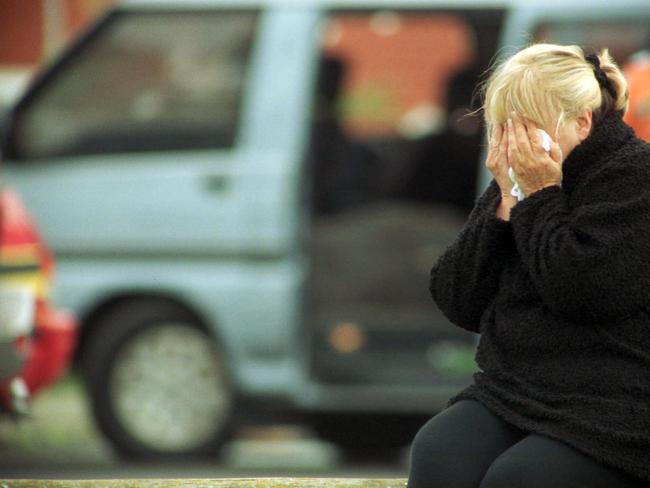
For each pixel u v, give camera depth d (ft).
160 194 83.35
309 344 82.94
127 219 83.71
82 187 84.43
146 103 85.25
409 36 136.26
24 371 66.39
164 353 84.38
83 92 86.02
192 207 82.84
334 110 87.81
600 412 37.27
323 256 85.05
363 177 87.92
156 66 85.56
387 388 82.79
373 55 135.85
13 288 63.72
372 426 90.63
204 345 83.71
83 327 84.94
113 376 84.58
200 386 83.97
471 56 86.84
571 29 80.23
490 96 39.19
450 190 88.17
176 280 82.84
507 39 80.74
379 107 134.51
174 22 85.87
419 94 135.64
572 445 37.19
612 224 37.27
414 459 39.60
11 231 66.74
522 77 38.55
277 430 93.81
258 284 81.87
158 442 84.58
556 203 37.86
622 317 37.52
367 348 83.61
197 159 83.25
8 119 86.02
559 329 38.06
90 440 92.07
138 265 83.56
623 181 37.88
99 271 84.02
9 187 85.10
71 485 47.65
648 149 38.52
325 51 88.22
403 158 88.38
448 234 85.87
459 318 40.96
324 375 83.15
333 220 86.69
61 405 101.19
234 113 83.46
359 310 84.48
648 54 76.43
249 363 82.64
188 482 47.85
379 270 85.05
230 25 84.84
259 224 81.87
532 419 38.06
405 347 83.51
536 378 38.27
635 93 60.90
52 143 85.71
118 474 82.33
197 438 84.17
